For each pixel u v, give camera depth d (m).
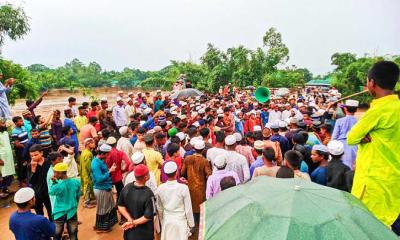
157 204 5.11
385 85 3.04
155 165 6.49
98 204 6.61
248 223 2.15
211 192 5.34
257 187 2.57
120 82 85.06
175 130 8.05
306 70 69.25
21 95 24.17
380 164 3.10
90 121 9.06
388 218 3.13
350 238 1.96
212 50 47.47
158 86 60.72
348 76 33.62
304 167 5.56
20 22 23.73
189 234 5.23
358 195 3.27
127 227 4.55
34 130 7.61
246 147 7.09
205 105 14.84
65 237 6.23
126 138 7.88
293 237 1.94
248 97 22.67
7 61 23.20
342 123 6.00
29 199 4.20
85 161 7.79
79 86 66.81
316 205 2.17
